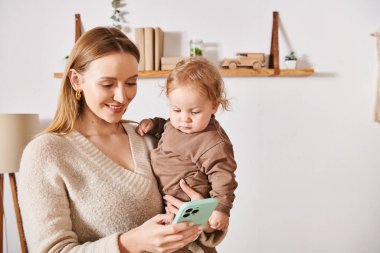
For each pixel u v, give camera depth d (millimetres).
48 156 889
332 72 2432
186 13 2447
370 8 2400
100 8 2467
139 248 798
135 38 2316
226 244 2529
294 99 2441
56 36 2480
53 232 835
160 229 778
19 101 2502
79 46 943
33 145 911
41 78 2490
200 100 1000
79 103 1031
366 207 2502
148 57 2316
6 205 2490
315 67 2432
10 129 1954
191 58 1107
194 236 834
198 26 2449
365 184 2486
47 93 2494
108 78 903
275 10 2416
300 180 2488
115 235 825
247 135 2469
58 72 2473
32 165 875
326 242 2525
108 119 960
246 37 2434
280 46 2432
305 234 2518
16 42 2477
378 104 2398
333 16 2408
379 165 2477
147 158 1098
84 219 915
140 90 2461
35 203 852
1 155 1949
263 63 2332
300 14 2414
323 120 2453
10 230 2506
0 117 1945
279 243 2523
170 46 2467
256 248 2525
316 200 2500
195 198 985
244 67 2342
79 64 937
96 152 972
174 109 1042
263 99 2443
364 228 2514
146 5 2455
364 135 2459
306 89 2436
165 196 1015
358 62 2424
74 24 2475
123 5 2459
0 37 2473
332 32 2414
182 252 1016
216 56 2451
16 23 2471
